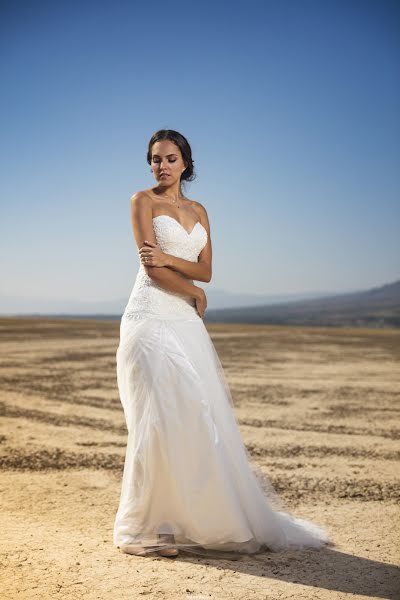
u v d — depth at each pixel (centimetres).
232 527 344
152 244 375
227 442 364
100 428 789
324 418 858
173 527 348
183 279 383
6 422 819
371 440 716
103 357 1762
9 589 287
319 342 2578
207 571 321
